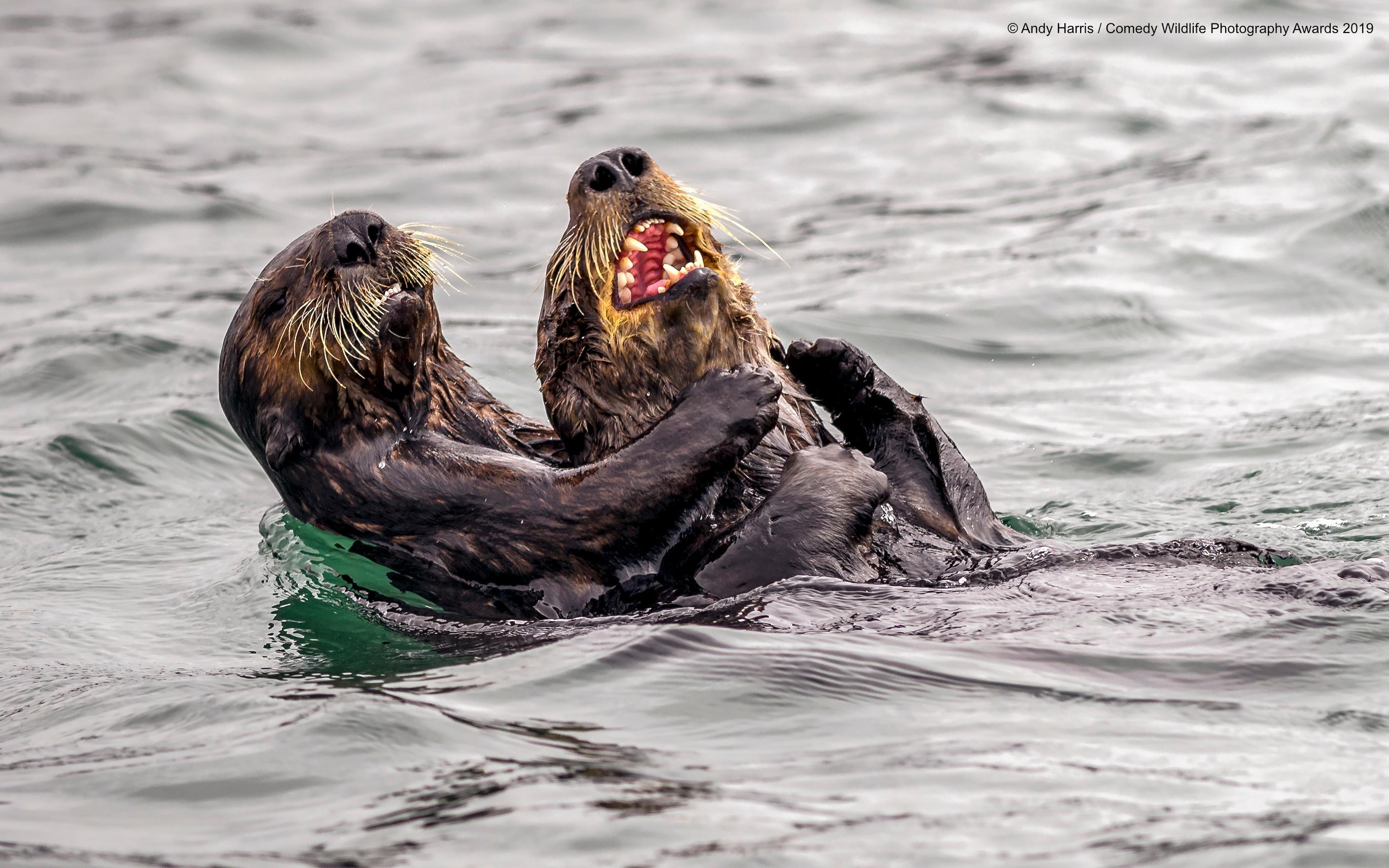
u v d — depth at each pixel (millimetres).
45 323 33938
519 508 17281
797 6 62906
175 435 27375
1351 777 11195
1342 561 15578
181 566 21406
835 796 11289
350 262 18172
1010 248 36500
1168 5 56906
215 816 11797
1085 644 14133
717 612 15805
